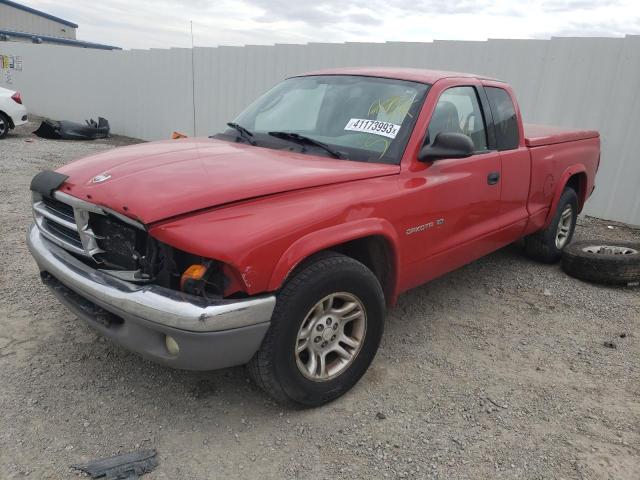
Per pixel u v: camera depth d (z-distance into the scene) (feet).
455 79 13.08
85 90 54.95
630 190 24.38
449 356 12.08
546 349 12.64
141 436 8.85
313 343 9.46
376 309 10.12
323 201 9.24
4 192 24.35
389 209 10.28
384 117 11.69
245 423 9.35
